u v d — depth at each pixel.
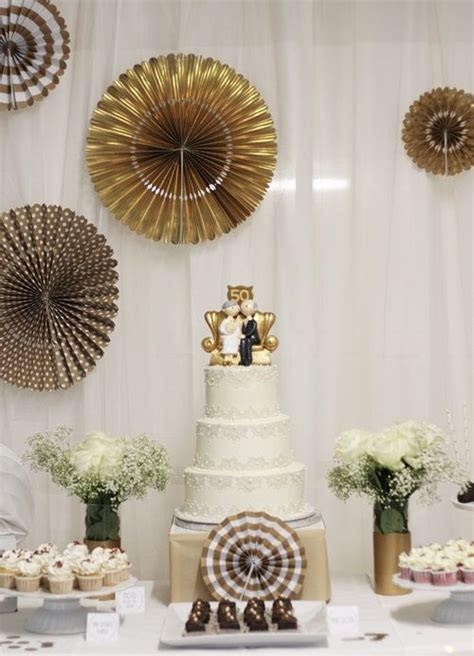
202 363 3.02
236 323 2.67
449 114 3.01
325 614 2.25
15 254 2.99
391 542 2.58
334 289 3.05
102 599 2.52
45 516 3.02
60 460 2.59
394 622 2.34
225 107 3.01
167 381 3.04
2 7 2.99
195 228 3.02
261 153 3.01
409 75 3.05
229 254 3.04
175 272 3.05
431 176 3.05
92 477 2.53
